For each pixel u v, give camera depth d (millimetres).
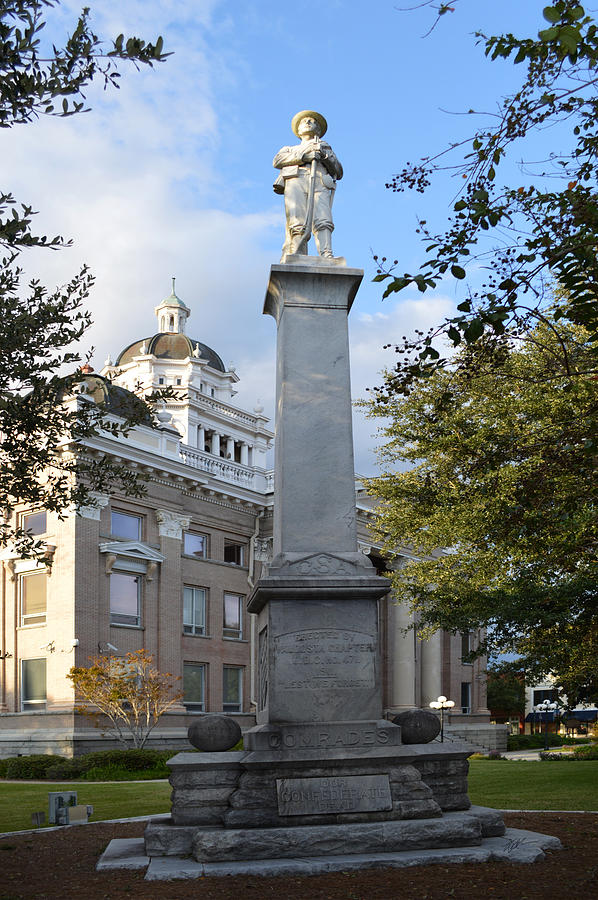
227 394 80312
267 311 13203
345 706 10367
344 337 11922
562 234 10078
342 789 9828
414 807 9891
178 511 40125
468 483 21969
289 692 10328
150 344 76875
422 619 25781
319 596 10594
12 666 35625
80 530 34844
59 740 33000
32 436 13867
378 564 48375
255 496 44656
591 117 9828
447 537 23422
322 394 11680
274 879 8500
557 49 8680
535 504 14758
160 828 9711
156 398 15391
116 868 9227
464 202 9227
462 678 57312
